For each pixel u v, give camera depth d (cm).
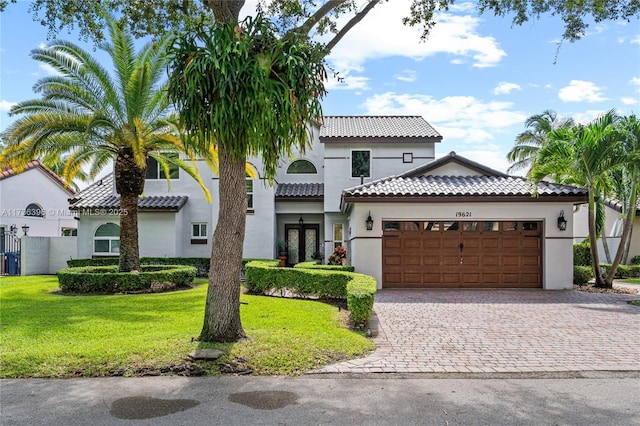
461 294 1472
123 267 1602
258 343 744
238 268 780
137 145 1455
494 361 718
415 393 577
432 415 507
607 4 893
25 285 1670
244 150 713
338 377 639
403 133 2277
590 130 1554
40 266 2252
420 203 1608
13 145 1457
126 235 1609
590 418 499
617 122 1586
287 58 705
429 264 1619
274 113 685
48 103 1513
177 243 2191
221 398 556
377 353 762
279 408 526
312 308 1138
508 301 1325
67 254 2292
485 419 496
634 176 1597
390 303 1288
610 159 1525
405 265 1620
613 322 1027
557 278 1585
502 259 1612
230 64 662
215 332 755
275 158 739
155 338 780
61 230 2875
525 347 805
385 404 539
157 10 979
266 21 723
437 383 616
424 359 727
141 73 1488
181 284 1606
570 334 906
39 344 762
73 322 962
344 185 2255
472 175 1794
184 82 697
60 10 912
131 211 1616
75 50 1484
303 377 638
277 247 2339
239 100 666
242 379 626
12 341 785
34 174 2650
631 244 2405
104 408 525
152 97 1608
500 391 586
